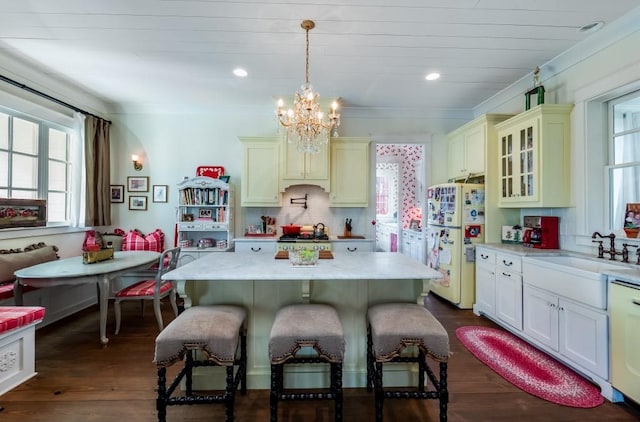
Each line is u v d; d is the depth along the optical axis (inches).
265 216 175.8
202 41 105.1
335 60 118.6
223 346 64.6
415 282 83.8
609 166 105.5
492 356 99.9
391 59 117.7
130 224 176.9
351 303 84.4
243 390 80.5
